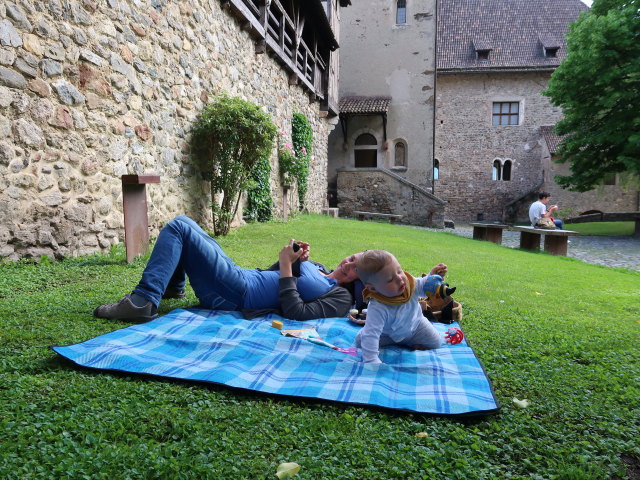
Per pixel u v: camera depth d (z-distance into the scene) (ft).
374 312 7.52
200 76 24.11
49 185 14.43
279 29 37.35
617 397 6.88
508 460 5.05
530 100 90.79
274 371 6.98
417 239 33.45
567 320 12.38
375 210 67.21
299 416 5.71
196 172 23.84
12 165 13.12
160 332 8.20
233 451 4.80
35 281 12.19
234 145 23.66
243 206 31.19
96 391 5.90
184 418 5.38
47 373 6.43
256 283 9.74
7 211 13.06
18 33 13.08
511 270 22.25
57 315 9.28
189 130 23.00
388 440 5.31
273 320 9.21
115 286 12.26
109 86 16.90
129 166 18.28
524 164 91.97
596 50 53.31
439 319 10.41
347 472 4.60
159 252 9.30
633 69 52.16
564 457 5.14
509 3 99.55
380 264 7.25
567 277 21.74
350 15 76.02
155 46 19.81
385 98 75.82
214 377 6.44
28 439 4.67
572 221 70.23
